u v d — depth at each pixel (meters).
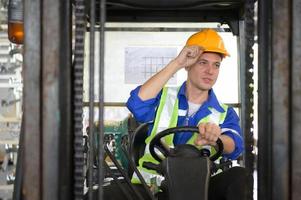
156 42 3.05
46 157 1.73
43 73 1.72
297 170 1.71
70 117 1.77
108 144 2.94
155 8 2.34
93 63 1.65
